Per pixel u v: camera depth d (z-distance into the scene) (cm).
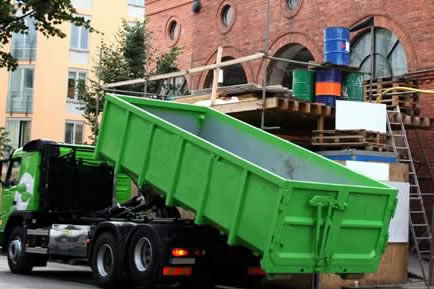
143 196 1215
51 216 1414
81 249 1253
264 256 885
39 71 3994
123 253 1130
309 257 909
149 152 1115
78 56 4034
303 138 1808
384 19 1855
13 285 1228
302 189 883
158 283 1085
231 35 2389
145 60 2327
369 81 1644
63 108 3997
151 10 2784
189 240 1091
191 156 1033
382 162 1369
